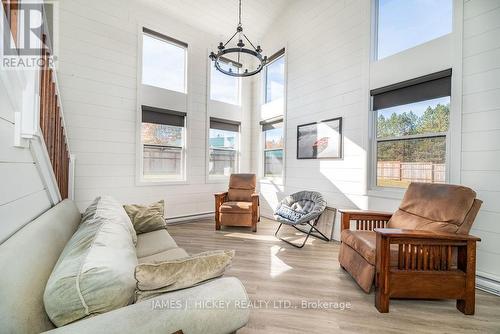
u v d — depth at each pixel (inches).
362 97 122.1
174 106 171.6
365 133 120.3
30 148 54.9
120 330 28.4
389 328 61.9
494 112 80.7
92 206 77.2
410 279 68.8
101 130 142.4
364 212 96.6
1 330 25.9
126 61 150.4
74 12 133.1
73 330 27.0
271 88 195.9
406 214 87.0
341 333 59.9
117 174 148.3
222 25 181.6
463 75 87.4
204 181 186.5
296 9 164.2
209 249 118.6
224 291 37.4
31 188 56.4
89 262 33.9
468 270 68.6
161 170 169.2
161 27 163.5
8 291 28.1
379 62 114.7
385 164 115.9
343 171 132.0
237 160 209.5
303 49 159.0
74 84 133.5
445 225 73.8
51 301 29.5
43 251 39.9
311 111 152.9
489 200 81.6
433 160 98.3
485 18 82.4
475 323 64.0
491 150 81.3
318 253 113.5
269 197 188.7
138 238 85.8
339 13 134.6
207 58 186.2
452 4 90.9
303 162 158.7
